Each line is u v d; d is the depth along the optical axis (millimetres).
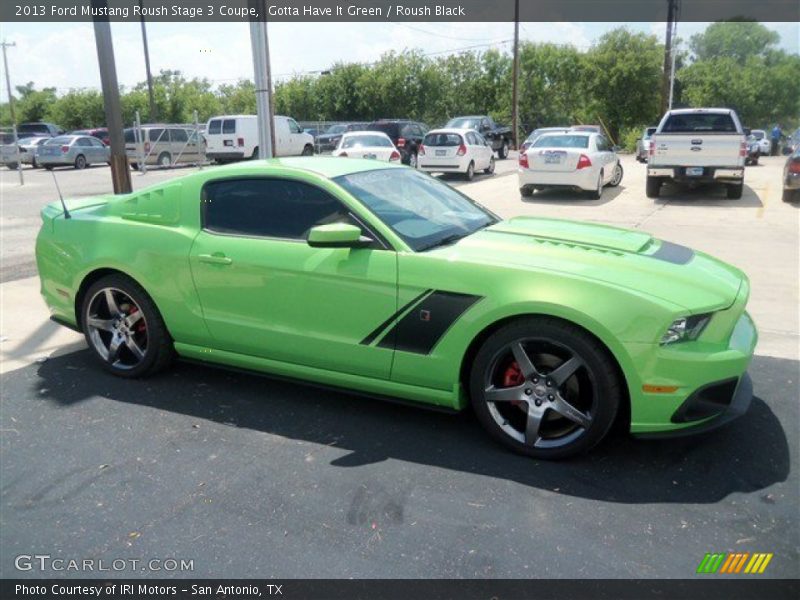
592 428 3402
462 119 30234
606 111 55969
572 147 14992
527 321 3449
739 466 3498
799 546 2867
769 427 3926
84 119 60812
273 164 4285
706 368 3238
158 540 2992
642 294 3289
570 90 58875
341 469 3533
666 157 14242
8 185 21188
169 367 4973
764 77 67688
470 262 3561
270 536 2996
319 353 3959
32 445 3855
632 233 4281
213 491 3359
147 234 4465
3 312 6422
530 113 59594
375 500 3246
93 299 4754
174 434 3963
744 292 3689
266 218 4133
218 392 4543
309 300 3906
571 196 15695
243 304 4137
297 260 3920
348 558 2836
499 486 3338
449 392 3703
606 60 54875
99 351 4840
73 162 29516
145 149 28031
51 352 5352
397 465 3562
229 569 2791
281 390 4559
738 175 13867
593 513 3102
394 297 3674
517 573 2719
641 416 3334
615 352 3260
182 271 4305
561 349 3432
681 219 11961
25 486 3441
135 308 4688
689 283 3463
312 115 53938
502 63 56906
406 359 3715
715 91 66750
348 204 3889
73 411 4285
